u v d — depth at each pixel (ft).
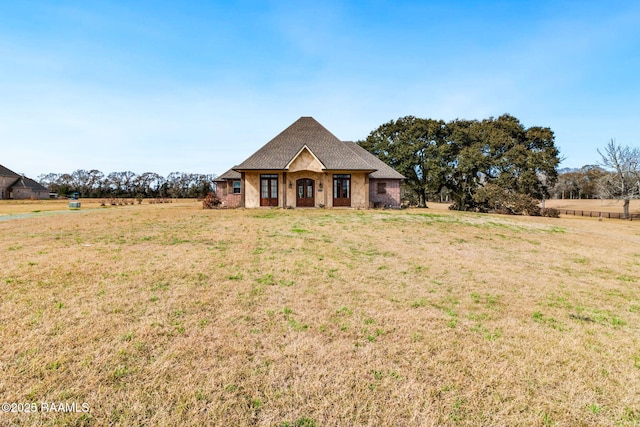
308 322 15.35
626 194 118.01
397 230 45.88
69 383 10.44
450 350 13.20
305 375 11.28
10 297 17.07
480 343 13.87
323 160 79.71
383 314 16.55
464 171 109.40
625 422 9.54
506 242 41.19
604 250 38.78
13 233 37.35
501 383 11.14
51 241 32.22
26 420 8.88
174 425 8.91
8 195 203.72
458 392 10.62
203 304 17.04
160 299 17.51
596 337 14.78
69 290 18.33
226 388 10.48
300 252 30.04
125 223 47.29
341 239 37.68
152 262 24.75
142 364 11.57
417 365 12.05
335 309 16.99
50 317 14.89
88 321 14.64
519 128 116.67
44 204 125.29
